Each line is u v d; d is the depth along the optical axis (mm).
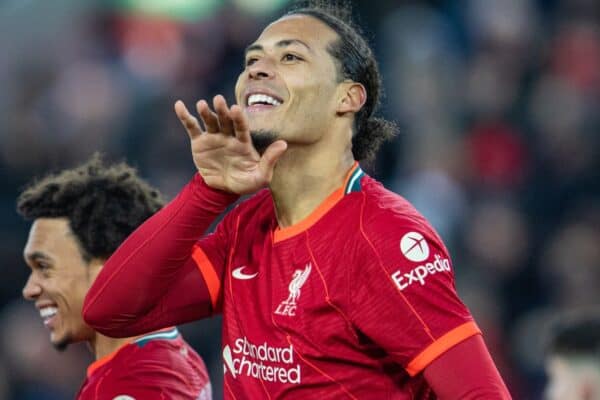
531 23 37656
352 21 14484
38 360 27250
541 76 36125
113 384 13578
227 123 11719
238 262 12945
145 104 34531
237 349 12602
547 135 34531
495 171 33656
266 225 13023
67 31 39656
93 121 34656
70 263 14109
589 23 37812
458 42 37156
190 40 36625
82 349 27562
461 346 11711
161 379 13625
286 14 13219
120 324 12758
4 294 30484
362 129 13383
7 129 34750
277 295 12297
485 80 35156
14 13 40656
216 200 12211
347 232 12172
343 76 12789
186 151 32781
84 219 14109
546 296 31234
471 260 31156
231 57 35688
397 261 11805
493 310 29906
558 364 15398
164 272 12484
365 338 11984
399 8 37500
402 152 33438
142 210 14352
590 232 31766
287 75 12477
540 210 32812
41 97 36594
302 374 12023
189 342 28031
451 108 34875
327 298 11953
